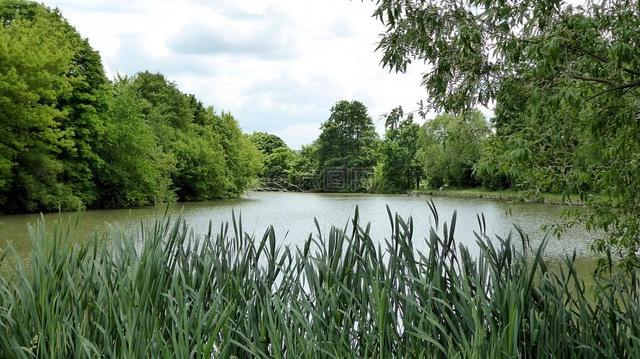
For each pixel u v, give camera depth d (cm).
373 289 220
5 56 2147
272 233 270
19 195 2441
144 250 245
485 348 196
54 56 2386
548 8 308
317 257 261
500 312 208
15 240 1341
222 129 5350
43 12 2916
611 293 253
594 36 302
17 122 2219
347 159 7512
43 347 206
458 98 406
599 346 228
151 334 222
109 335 220
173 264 270
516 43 339
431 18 339
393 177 6556
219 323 197
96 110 2920
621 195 420
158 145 4125
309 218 2350
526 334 223
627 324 233
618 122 363
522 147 362
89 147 2855
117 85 4188
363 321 229
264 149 9581
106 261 254
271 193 6769
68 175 2830
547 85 340
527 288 224
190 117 4838
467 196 4747
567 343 228
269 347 244
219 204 3806
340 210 3000
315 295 251
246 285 256
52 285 236
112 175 3072
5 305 240
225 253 278
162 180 3672
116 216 2334
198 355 196
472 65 380
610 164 406
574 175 410
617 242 449
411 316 220
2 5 2808
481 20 348
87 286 245
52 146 2450
